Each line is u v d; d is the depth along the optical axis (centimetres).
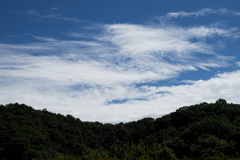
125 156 4747
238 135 4628
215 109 7244
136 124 10119
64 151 6950
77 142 7712
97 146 8219
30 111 7962
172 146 5575
